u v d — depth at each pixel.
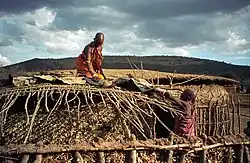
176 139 6.55
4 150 5.78
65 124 8.46
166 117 9.69
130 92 8.31
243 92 19.55
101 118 8.59
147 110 8.96
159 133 9.76
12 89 8.12
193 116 8.72
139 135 8.81
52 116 8.57
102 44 9.65
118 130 8.56
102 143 5.98
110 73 11.77
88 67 9.37
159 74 12.36
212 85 12.18
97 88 8.17
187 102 8.66
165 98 8.59
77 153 5.80
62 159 7.29
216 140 6.97
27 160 5.71
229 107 12.24
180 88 10.95
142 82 9.33
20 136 8.46
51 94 7.82
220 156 8.60
